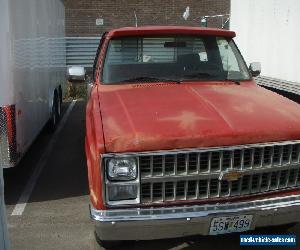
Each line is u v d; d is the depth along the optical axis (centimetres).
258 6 912
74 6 1811
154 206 309
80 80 543
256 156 319
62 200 524
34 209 498
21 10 535
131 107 365
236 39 1071
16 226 454
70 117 1035
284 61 790
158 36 486
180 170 307
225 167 312
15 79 494
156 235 311
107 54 481
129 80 457
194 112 344
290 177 336
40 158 697
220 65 488
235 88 439
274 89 830
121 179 303
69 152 731
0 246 277
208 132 310
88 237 427
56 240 422
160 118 331
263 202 324
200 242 407
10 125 487
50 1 820
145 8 1856
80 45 1709
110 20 1841
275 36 827
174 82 454
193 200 313
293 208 329
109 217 302
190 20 1900
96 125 328
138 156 300
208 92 412
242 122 326
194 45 491
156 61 479
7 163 491
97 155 303
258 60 921
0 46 471
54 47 884
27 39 571
